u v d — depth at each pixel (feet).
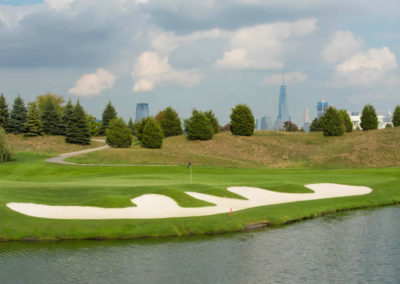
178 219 88.84
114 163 230.48
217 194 115.65
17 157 243.60
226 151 284.82
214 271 63.98
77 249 73.51
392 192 134.00
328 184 145.07
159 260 68.44
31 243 76.59
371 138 297.53
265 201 113.29
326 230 88.79
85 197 104.42
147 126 277.64
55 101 505.66
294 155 278.87
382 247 76.64
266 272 63.67
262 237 82.48
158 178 160.15
